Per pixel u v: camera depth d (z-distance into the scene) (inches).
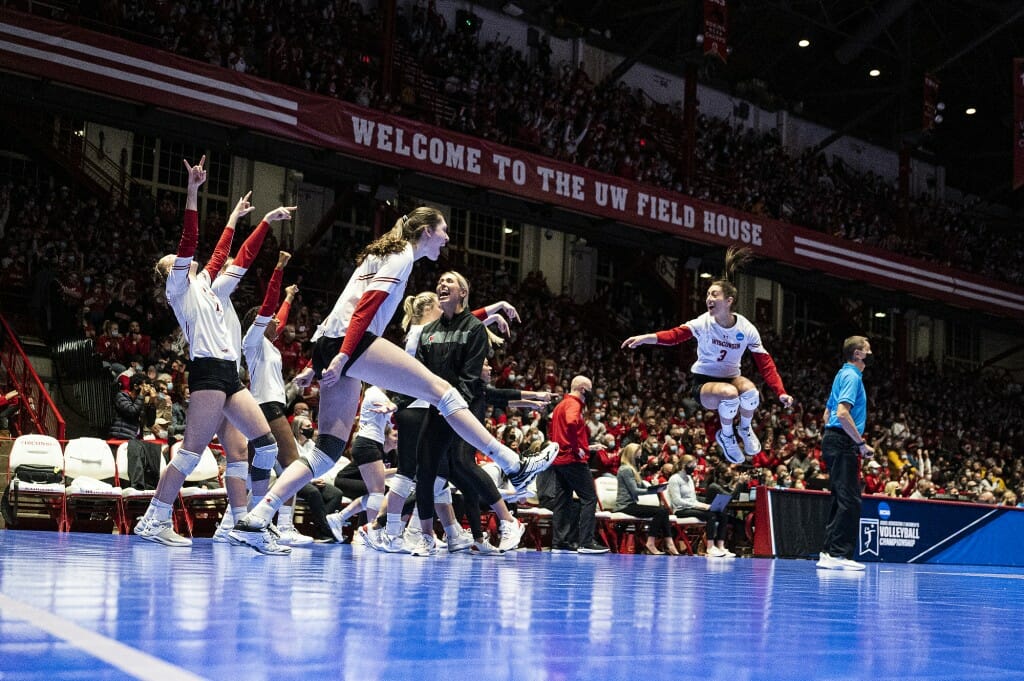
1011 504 770.8
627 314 1111.6
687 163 980.6
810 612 148.9
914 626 135.6
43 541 256.2
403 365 218.2
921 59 1275.8
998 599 215.5
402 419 275.3
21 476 420.8
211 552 228.1
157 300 698.8
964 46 1166.3
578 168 823.1
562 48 1146.7
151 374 545.3
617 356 983.6
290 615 104.2
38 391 594.9
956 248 1339.8
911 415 1151.6
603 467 596.7
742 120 1289.4
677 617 127.6
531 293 1046.4
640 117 1111.6
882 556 538.3
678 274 982.4
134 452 441.4
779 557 502.3
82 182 805.2
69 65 582.9
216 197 928.9
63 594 112.4
